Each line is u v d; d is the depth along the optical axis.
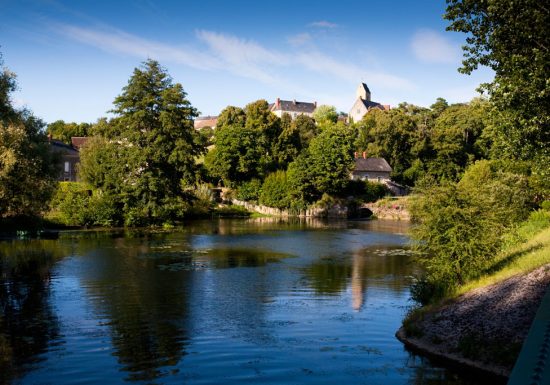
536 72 16.73
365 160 102.31
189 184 69.44
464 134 109.81
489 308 17.42
